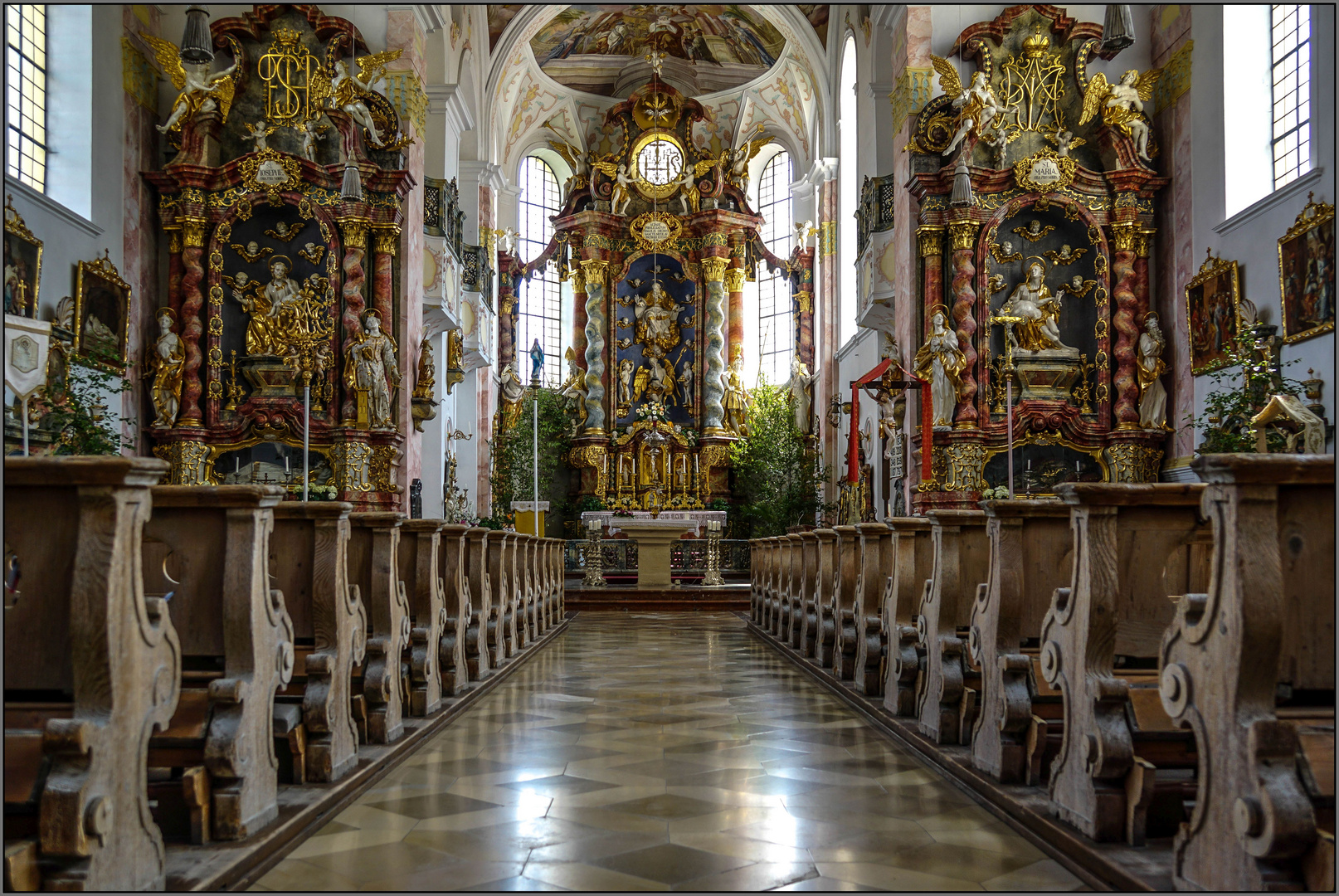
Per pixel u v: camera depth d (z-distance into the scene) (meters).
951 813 4.58
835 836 4.22
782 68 28.09
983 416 15.77
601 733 6.46
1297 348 11.91
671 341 29.72
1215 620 3.16
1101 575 3.98
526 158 30.78
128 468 3.00
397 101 17.05
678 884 3.63
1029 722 4.71
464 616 8.05
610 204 29.91
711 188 29.77
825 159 25.11
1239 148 13.96
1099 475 16.19
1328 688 3.21
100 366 13.54
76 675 3.03
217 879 3.40
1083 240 16.50
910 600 6.74
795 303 28.28
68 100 14.20
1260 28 13.82
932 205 16.05
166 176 15.86
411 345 16.94
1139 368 15.81
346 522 5.10
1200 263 14.68
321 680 4.80
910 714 6.61
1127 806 3.81
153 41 15.35
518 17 24.23
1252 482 3.03
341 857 3.92
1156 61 16.33
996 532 4.96
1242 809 2.96
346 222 16.12
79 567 3.04
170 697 3.45
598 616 17.45
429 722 6.46
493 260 25.44
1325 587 3.22
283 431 16.03
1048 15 16.19
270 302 16.36
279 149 16.31
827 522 25.02
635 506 28.16
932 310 16.00
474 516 22.98
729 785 5.10
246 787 3.89
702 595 18.80
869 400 20.95
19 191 12.41
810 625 10.49
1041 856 3.97
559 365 31.16
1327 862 2.85
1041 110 16.25
